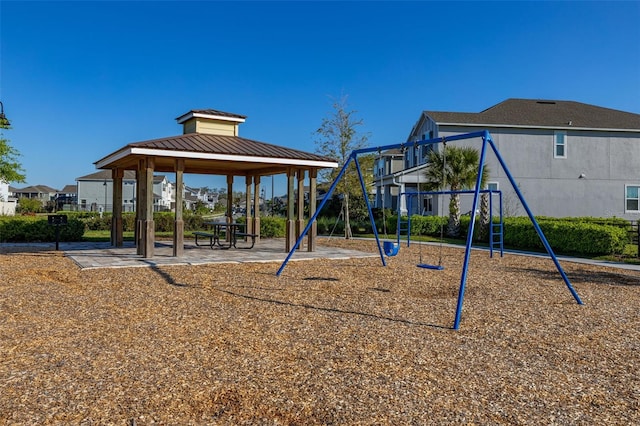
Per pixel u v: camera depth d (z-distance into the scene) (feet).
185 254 41.37
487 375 13.52
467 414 10.95
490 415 10.93
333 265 36.70
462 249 52.85
